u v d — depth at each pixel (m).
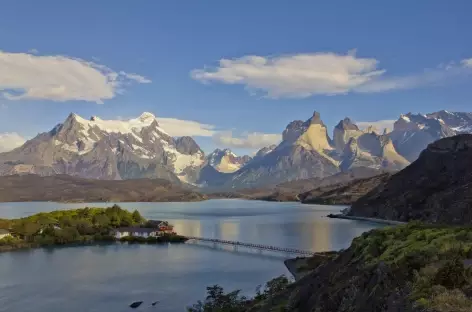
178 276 115.38
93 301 91.31
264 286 100.75
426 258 34.34
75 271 122.88
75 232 189.00
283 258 142.38
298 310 47.19
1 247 164.88
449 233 42.28
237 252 158.00
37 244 176.75
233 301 68.69
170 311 83.50
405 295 29.25
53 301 91.56
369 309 32.25
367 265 39.75
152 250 165.00
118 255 152.38
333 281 45.31
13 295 96.12
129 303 89.50
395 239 46.72
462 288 27.23
